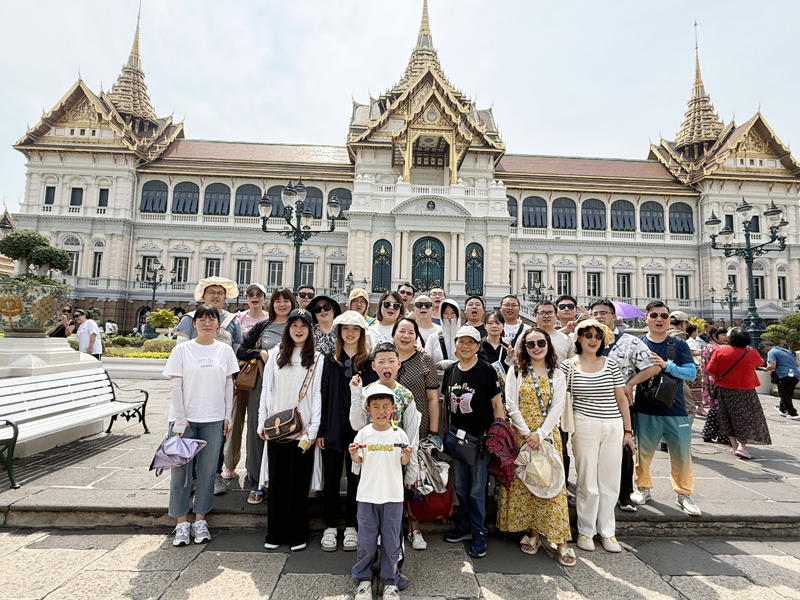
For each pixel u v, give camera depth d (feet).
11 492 17.28
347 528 15.35
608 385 16.12
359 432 13.75
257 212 130.72
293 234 56.90
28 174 123.54
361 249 107.76
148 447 23.82
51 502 16.43
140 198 129.18
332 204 54.60
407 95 124.16
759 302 131.34
